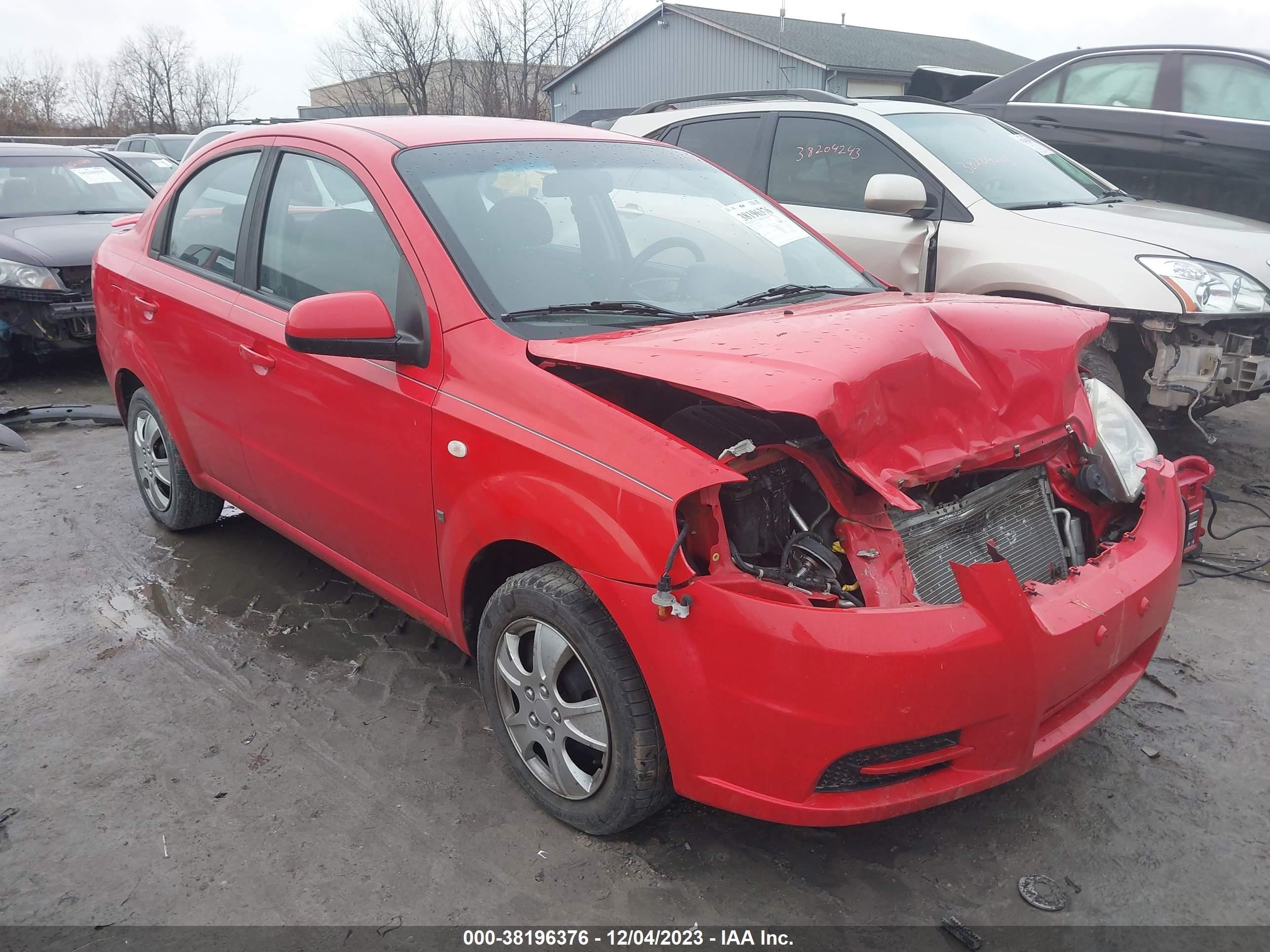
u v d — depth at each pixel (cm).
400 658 349
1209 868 246
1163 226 501
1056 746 235
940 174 532
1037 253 483
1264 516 470
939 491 270
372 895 239
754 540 237
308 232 328
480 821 265
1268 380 477
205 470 405
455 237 286
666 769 237
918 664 205
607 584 225
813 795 217
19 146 904
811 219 573
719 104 690
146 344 407
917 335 238
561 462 235
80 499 506
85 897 238
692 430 246
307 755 294
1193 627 366
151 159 1351
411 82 3744
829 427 210
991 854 252
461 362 266
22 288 708
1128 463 287
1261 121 675
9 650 355
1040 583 245
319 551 350
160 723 311
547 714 256
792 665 206
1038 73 793
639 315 286
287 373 322
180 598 395
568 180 326
